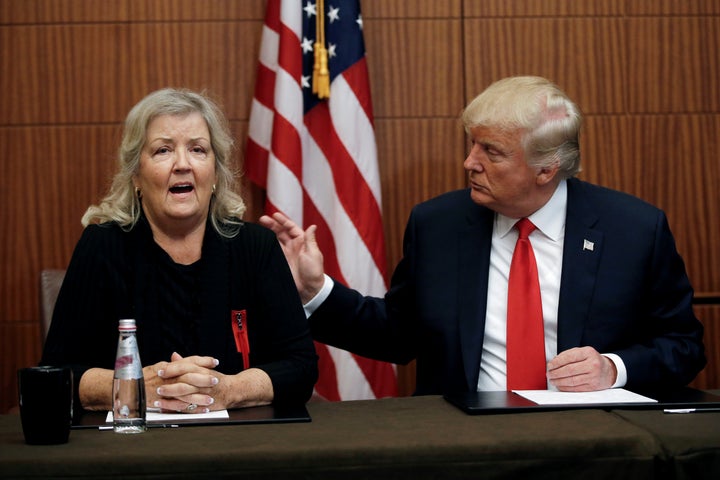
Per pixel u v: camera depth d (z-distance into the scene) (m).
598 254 2.74
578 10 4.36
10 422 2.12
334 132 4.07
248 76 4.27
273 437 1.80
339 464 1.66
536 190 2.71
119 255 2.55
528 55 4.35
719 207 4.39
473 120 2.70
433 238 2.90
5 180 4.24
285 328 2.53
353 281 4.02
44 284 3.46
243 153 4.28
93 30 4.25
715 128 4.39
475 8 4.34
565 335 2.68
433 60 4.33
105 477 1.61
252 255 2.60
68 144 4.25
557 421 1.93
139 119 2.54
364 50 4.13
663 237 2.79
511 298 2.70
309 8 4.14
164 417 2.08
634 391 2.47
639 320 2.78
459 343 2.75
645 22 4.38
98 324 2.52
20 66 4.24
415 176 4.33
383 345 2.98
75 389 2.24
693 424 1.89
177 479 1.62
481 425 1.91
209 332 2.50
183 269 2.54
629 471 1.71
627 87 4.38
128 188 2.61
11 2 4.23
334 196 4.07
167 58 4.27
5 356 4.23
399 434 1.81
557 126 2.65
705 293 4.38
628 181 4.38
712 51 4.39
